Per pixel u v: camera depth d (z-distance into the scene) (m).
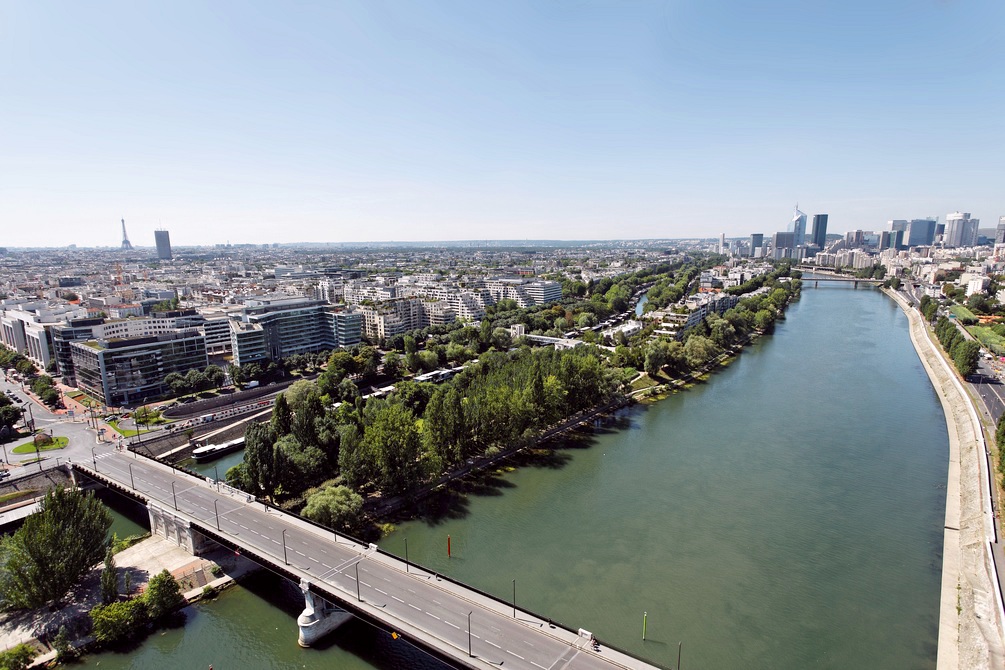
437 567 179.12
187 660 143.62
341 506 189.50
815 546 190.38
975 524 192.25
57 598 156.50
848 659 141.25
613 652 123.75
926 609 159.12
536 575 175.12
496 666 118.38
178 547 190.75
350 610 139.75
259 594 170.12
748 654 143.00
